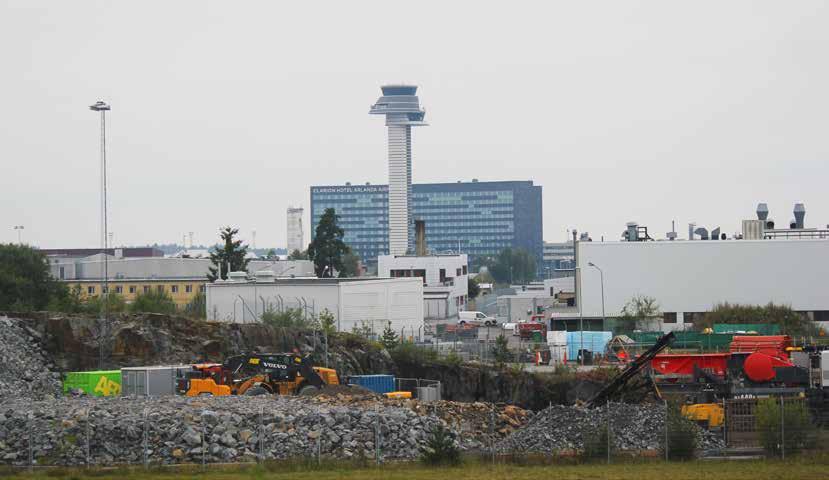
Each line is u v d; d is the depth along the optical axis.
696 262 197.38
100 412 80.81
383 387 120.50
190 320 130.62
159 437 78.06
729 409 86.06
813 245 196.50
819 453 79.88
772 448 80.19
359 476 69.88
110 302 161.25
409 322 187.50
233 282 178.50
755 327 168.50
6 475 70.94
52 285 174.25
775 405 81.25
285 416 82.19
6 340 116.00
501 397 132.12
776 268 196.50
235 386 102.06
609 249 198.00
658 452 80.75
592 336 164.62
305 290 174.25
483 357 148.38
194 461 76.44
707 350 142.50
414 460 77.75
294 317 157.62
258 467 73.06
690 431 81.00
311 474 70.94
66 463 75.62
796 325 178.12
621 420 86.25
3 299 162.00
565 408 89.56
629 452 80.75
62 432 78.19
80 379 109.44
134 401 89.44
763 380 104.00
